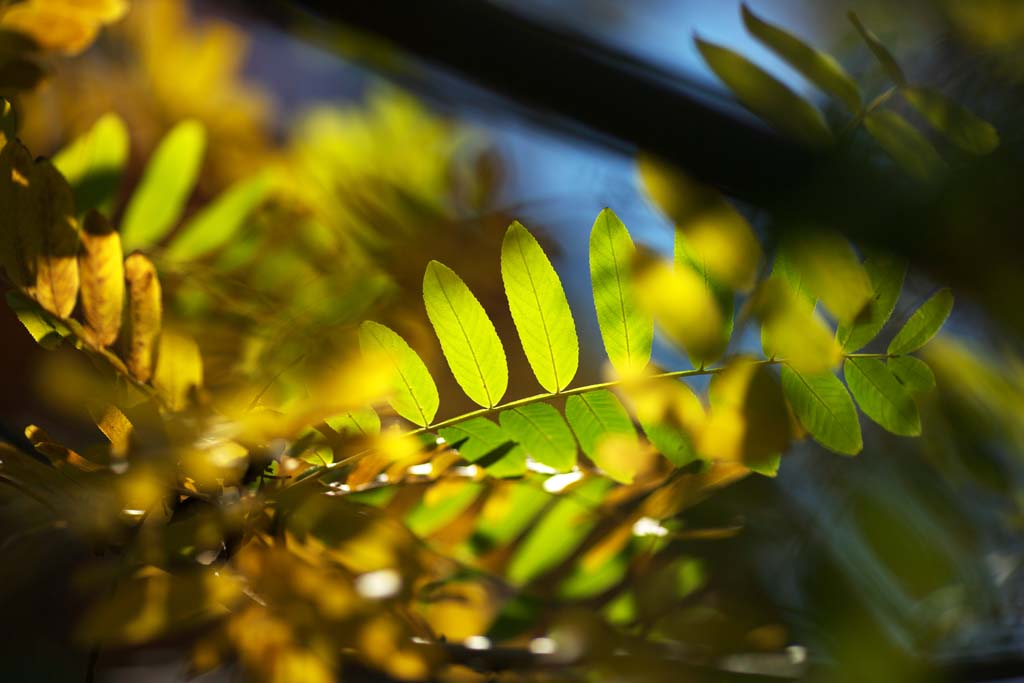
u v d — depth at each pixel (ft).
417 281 3.28
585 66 2.99
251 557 2.84
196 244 3.24
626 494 3.00
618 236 2.86
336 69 4.34
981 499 3.27
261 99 3.77
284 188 3.40
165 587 2.76
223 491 2.82
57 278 2.82
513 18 2.98
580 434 2.90
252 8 3.52
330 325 3.13
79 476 2.77
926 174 2.90
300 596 2.82
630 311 2.86
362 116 3.68
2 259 2.80
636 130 2.94
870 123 2.93
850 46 3.31
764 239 2.89
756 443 2.84
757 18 2.96
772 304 2.82
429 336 3.22
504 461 2.93
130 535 2.80
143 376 2.83
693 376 2.85
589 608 3.12
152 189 3.24
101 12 3.03
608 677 2.97
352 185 3.40
